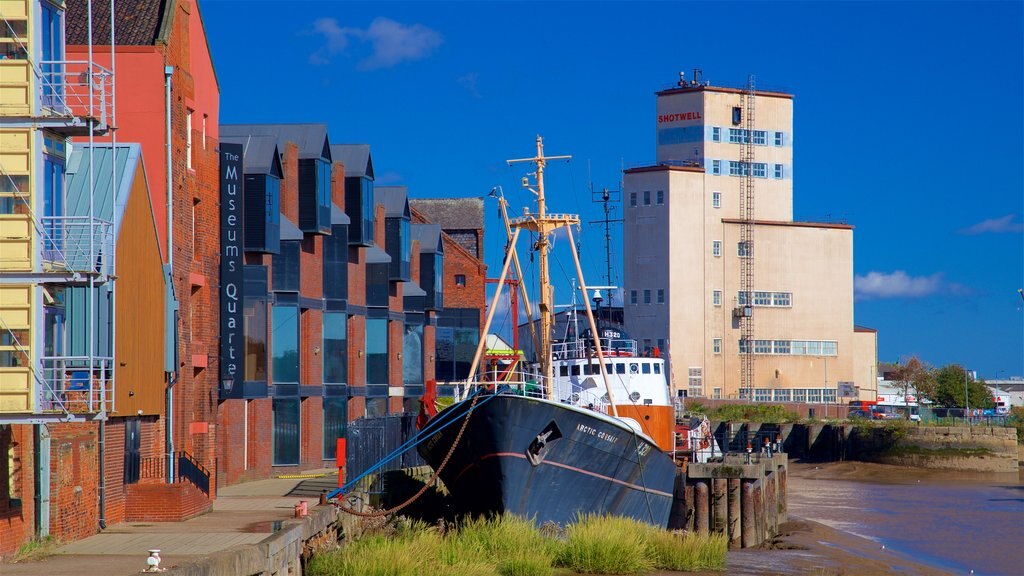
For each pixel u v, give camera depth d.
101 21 35.03
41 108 23.81
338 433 50.56
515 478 34.78
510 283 45.84
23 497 24.06
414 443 36.78
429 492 41.69
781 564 38.16
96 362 25.69
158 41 34.19
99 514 27.97
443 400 43.72
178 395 35.00
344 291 51.28
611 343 43.44
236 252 40.38
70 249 25.08
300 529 26.95
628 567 31.58
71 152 28.56
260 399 44.97
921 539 48.66
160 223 33.88
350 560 27.20
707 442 51.66
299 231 46.97
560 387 41.72
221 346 40.12
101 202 27.48
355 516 32.91
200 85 37.97
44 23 24.66
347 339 52.19
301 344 49.06
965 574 39.44
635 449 37.50
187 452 34.47
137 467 31.12
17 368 22.47
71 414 22.50
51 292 25.38
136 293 28.92
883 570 38.47
